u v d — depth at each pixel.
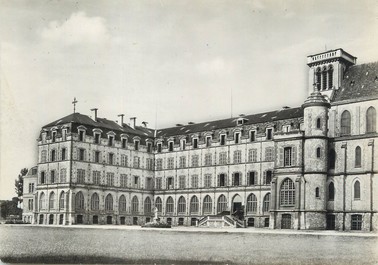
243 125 123.44
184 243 77.75
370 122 96.38
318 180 96.00
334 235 67.94
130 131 138.25
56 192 124.12
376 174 92.75
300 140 97.88
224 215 112.12
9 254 88.19
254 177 118.81
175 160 136.88
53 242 86.75
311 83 107.88
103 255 83.19
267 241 71.69
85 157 125.44
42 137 129.25
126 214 133.00
